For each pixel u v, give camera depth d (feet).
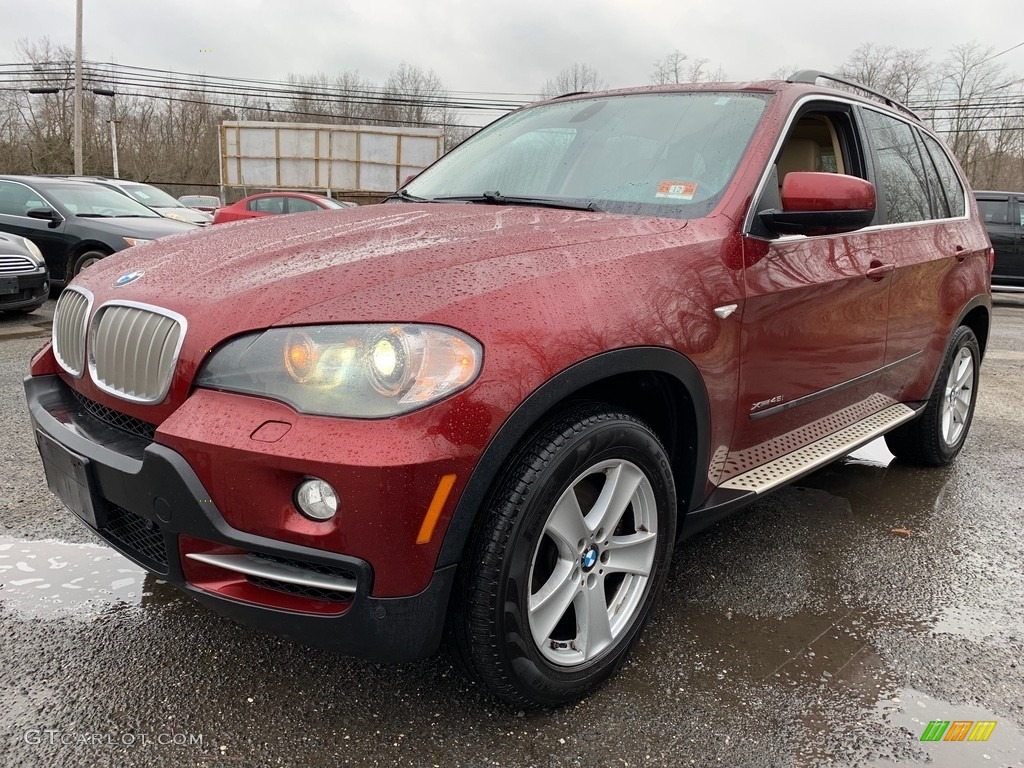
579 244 6.64
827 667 7.40
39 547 9.25
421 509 5.13
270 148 77.20
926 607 8.65
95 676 6.81
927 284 11.35
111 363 6.38
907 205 11.41
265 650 7.27
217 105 162.71
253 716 6.35
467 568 5.64
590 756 6.03
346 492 5.01
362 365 5.16
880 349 10.36
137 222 29.81
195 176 173.37
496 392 5.33
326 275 5.81
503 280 5.83
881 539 10.51
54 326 7.75
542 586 6.25
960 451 14.76
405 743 6.09
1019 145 128.67
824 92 9.70
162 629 7.57
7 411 14.64
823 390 9.23
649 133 9.14
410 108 148.05
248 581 5.73
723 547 10.11
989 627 8.27
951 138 129.70
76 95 95.30
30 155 149.48
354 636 5.42
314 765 5.82
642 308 6.39
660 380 6.89
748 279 7.57
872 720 6.61
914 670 7.40
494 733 6.24
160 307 6.02
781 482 8.30
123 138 168.35
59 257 28.89
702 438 7.29
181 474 5.32
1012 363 24.49
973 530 10.93
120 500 5.89
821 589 9.00
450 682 6.88
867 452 14.61
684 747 6.18
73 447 6.27
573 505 6.12
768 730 6.42
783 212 7.71
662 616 8.25
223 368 5.49
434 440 5.12
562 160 9.38
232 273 6.23
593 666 6.56
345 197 78.23
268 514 5.21
